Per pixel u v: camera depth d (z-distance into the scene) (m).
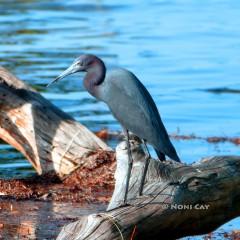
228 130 18.34
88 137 14.12
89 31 33.12
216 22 35.28
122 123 11.12
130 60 27.00
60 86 23.05
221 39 31.28
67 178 13.66
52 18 36.34
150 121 10.89
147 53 28.36
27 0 41.53
